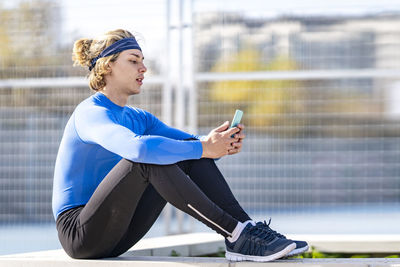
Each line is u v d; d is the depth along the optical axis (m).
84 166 3.84
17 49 8.41
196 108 7.48
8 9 8.44
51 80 8.12
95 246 3.71
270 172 8.41
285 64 8.48
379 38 8.66
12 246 7.62
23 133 8.59
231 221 3.59
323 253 5.38
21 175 8.66
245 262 3.55
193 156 3.61
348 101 8.49
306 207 8.42
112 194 3.52
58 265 3.85
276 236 3.60
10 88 8.59
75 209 3.84
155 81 7.48
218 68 8.16
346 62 8.66
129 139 3.47
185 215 7.21
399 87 8.48
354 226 9.12
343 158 8.48
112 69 3.97
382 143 8.53
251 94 8.29
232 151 3.74
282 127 8.40
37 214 8.64
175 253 5.20
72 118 3.87
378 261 3.51
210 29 8.18
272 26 8.38
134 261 3.72
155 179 3.48
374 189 8.52
